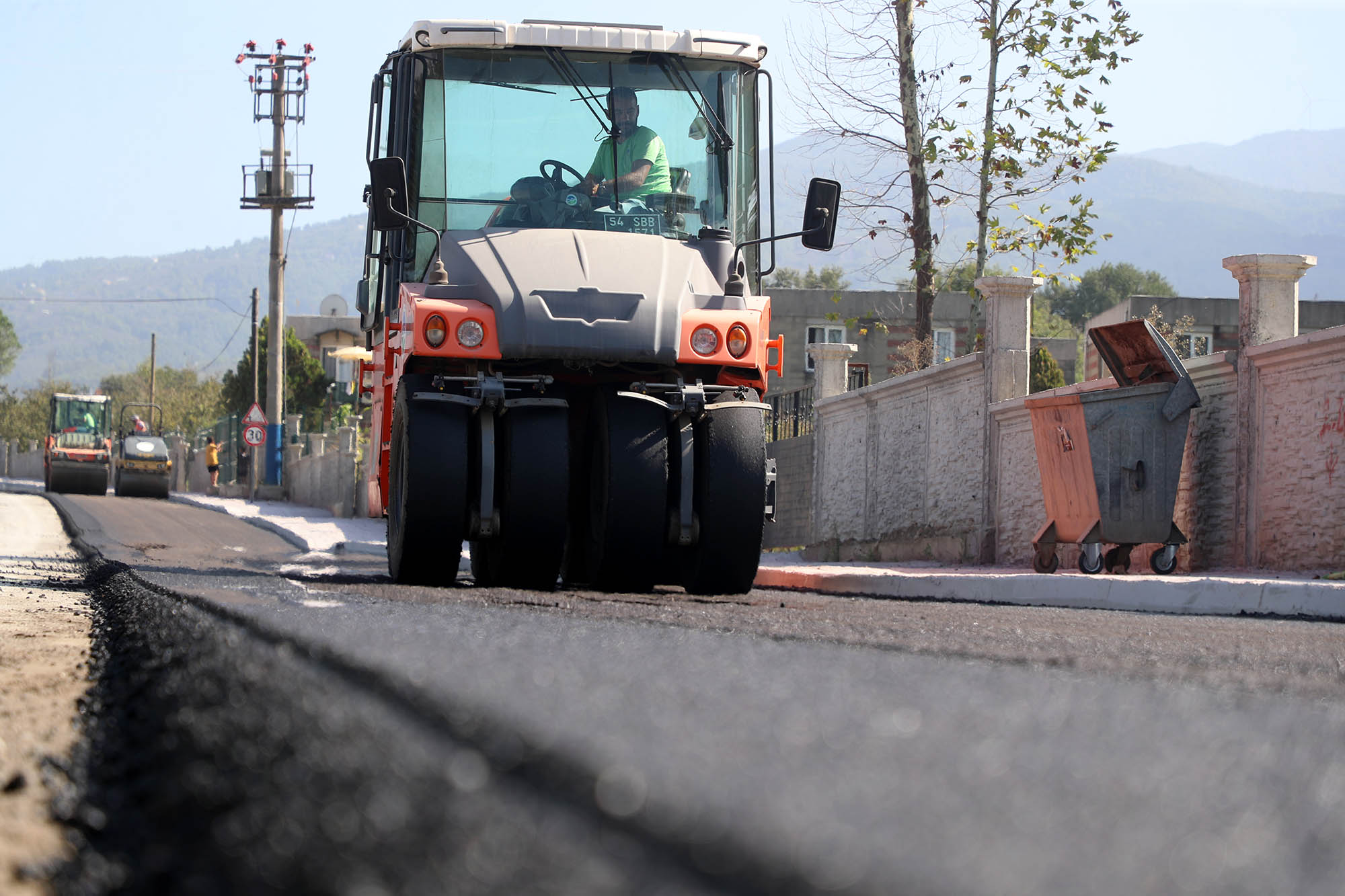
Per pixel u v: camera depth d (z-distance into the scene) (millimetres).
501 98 16812
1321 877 1270
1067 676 4141
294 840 1841
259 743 2732
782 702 2764
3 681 5863
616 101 17062
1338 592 16125
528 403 14797
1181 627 11570
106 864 2326
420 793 1927
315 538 40562
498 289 14906
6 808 3055
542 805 1721
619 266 15367
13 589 14219
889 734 2297
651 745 2064
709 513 15039
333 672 3576
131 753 3457
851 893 1170
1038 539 25281
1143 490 23281
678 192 17062
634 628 6305
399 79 17172
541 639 4883
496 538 15242
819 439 42656
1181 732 2521
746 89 17656
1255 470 23625
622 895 1294
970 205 43406
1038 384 88312
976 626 9703
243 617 6070
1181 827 1495
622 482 14828
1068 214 42656
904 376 35438
